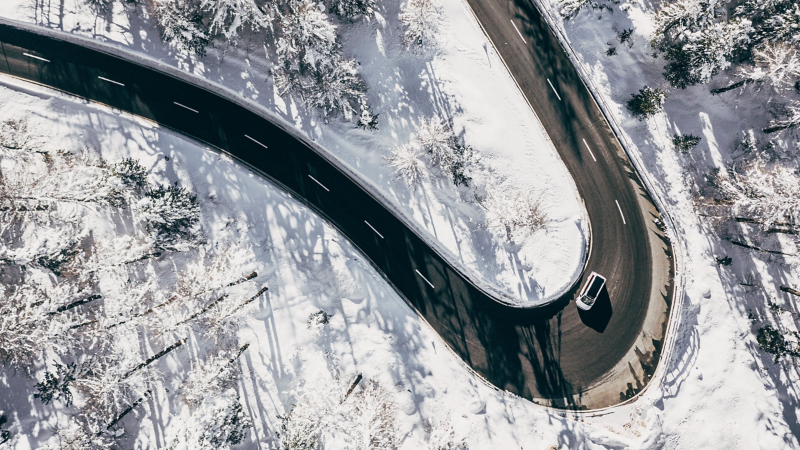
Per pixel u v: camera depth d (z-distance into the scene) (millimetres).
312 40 31172
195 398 34656
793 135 37656
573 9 36750
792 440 36719
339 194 38094
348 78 34281
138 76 37656
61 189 32406
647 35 36812
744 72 35062
